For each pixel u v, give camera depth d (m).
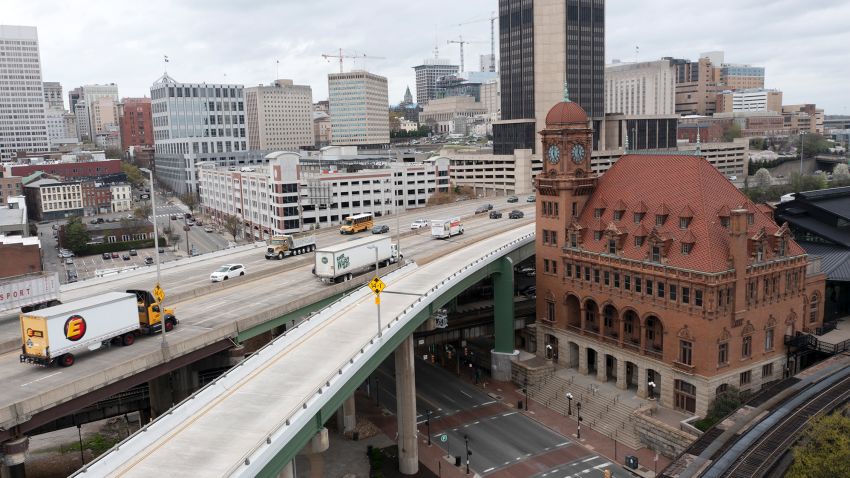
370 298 83.44
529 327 110.50
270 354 63.06
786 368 90.06
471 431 88.19
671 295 85.06
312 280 97.12
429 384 105.62
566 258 100.50
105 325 63.88
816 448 60.84
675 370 84.50
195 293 88.56
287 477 50.16
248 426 48.03
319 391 53.00
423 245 123.50
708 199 86.69
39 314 59.25
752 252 84.31
